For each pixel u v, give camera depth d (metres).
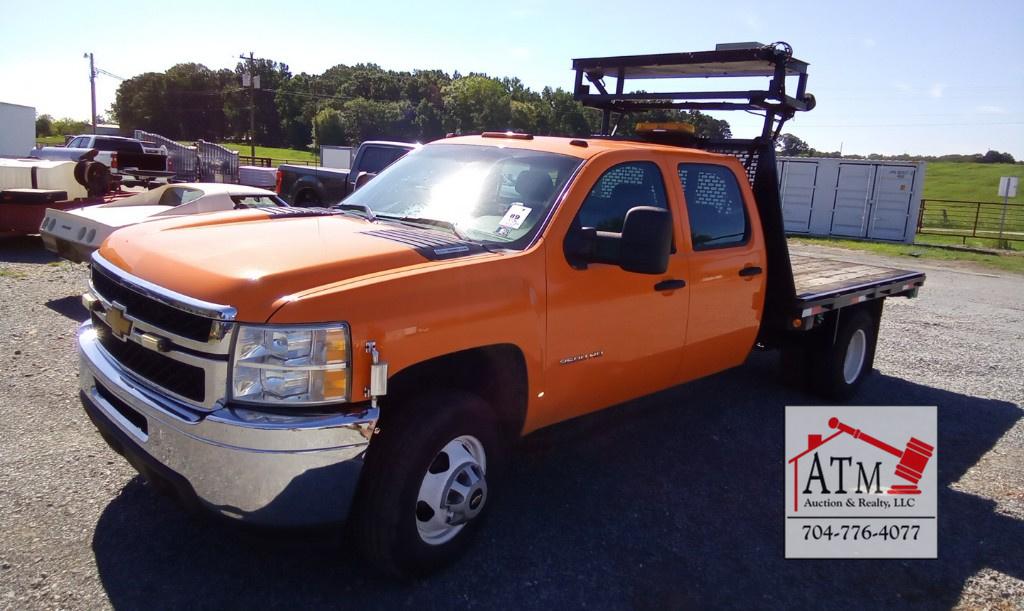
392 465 3.05
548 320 3.67
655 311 4.34
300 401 2.78
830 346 6.17
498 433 3.54
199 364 2.82
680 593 3.45
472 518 3.45
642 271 3.57
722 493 4.51
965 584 3.72
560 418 4.09
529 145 4.38
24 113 35.12
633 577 3.55
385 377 2.88
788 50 5.21
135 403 3.06
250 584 3.23
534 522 3.97
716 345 5.00
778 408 6.15
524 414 3.74
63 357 6.08
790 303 5.41
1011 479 5.04
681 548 3.85
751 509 4.34
